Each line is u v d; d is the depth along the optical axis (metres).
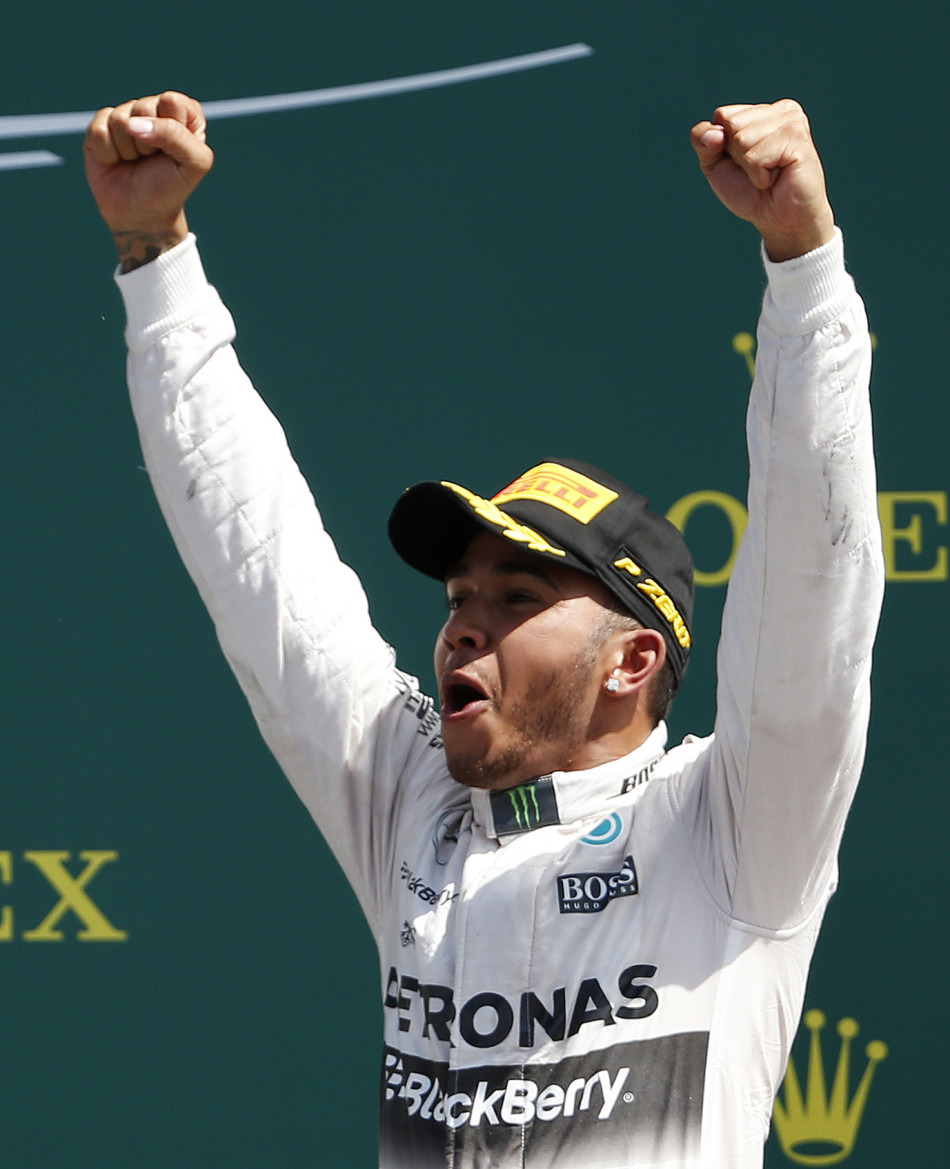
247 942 10.96
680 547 7.39
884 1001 10.20
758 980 6.54
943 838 10.27
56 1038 10.98
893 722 10.36
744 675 6.20
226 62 11.34
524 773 6.95
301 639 7.36
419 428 11.02
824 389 5.85
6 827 11.15
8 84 11.50
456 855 7.04
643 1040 6.36
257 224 11.24
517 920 6.59
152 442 7.23
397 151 11.16
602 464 10.81
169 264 7.07
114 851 11.09
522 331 10.98
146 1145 10.86
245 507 7.28
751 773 6.30
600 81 10.99
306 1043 10.85
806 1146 10.19
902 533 10.44
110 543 11.29
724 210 10.84
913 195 10.56
